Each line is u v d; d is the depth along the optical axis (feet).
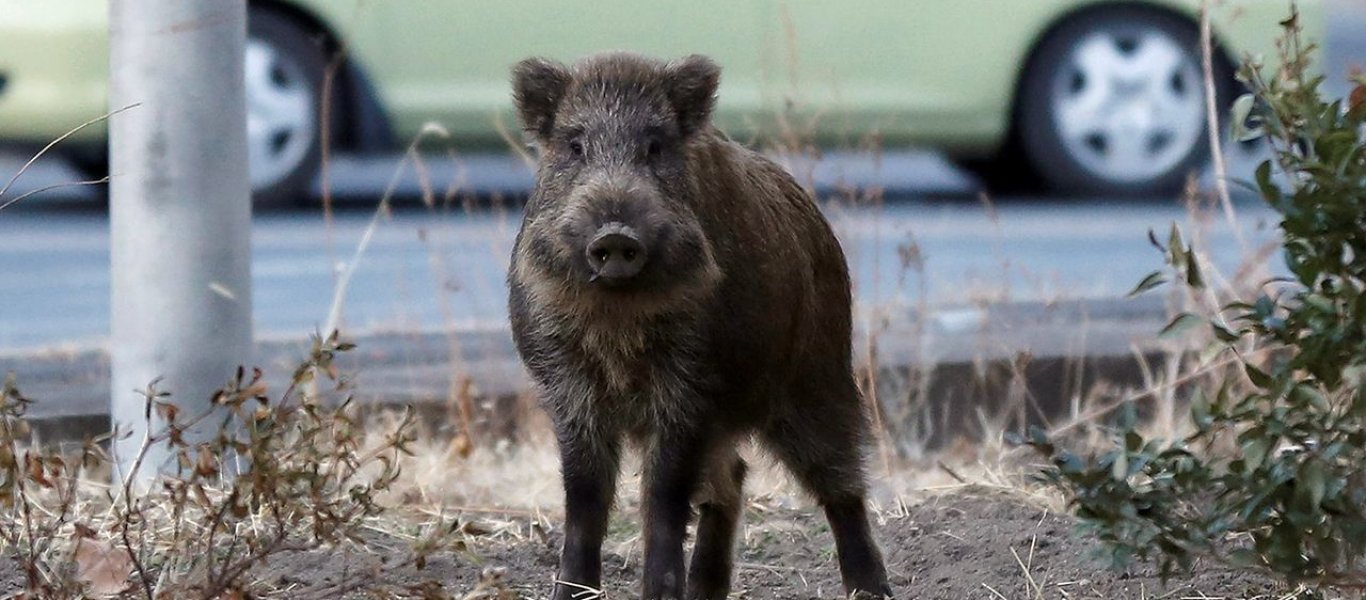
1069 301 84.38
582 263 43.78
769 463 51.42
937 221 115.65
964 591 50.65
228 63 59.06
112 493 55.47
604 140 45.78
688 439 46.32
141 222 58.44
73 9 101.71
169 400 58.08
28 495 52.29
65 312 88.94
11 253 103.96
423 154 116.37
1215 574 50.01
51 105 102.12
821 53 108.78
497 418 70.03
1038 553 53.31
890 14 110.32
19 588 46.60
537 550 53.57
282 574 48.34
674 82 46.83
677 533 46.14
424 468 60.85
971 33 113.09
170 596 42.27
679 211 44.88
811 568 54.03
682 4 105.91
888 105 111.14
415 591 43.19
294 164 107.14
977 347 74.95
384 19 106.63
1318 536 41.39
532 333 47.39
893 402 72.13
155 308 58.34
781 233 48.75
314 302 91.09
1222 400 41.73
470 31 107.34
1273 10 110.93
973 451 68.28
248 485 44.42
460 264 100.83
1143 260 101.96
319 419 44.68
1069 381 74.13
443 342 78.02
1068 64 115.14
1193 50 115.85
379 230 109.81
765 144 83.51
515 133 109.29
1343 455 40.73
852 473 50.65
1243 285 69.21
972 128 114.11
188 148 58.34
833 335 51.19
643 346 45.78
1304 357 40.01
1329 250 39.88
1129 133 115.96
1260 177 40.06
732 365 46.34
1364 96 40.42
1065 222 114.32
